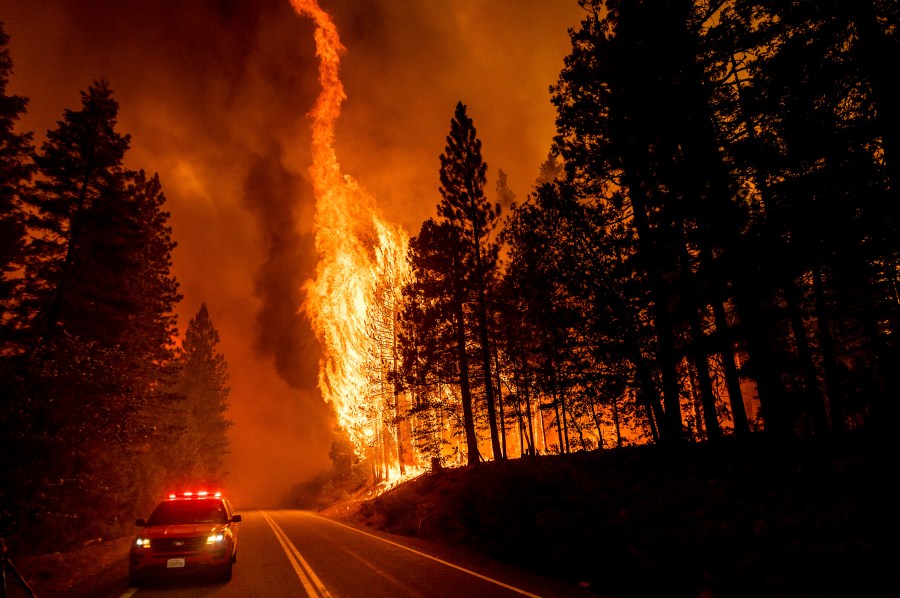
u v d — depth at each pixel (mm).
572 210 16703
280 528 21672
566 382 17516
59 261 21625
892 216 10000
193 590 8812
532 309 18953
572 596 8172
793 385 17000
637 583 8305
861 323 16281
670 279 15727
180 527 9984
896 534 7086
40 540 12883
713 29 12750
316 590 8680
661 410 15500
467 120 28812
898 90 9469
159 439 31094
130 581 9250
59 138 22219
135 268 23859
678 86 13562
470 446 25859
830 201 10742
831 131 10812
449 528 16656
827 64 10656
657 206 14750
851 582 6344
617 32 15586
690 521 10164
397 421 33188
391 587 8898
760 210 12789
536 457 19891
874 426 10727
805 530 8141
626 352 15820
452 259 27266
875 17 9828
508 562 11656
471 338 27469
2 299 20094
